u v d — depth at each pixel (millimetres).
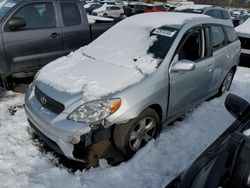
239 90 5621
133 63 3219
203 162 1812
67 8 5312
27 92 3326
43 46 5000
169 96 3277
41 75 3295
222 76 4754
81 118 2629
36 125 2947
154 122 3164
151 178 2795
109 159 3006
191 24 3701
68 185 2648
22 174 2773
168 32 3506
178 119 4020
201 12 10539
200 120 4055
